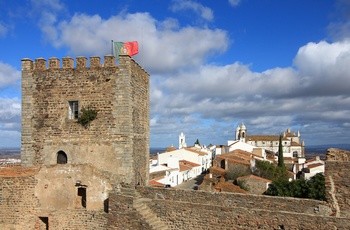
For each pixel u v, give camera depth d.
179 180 63.91
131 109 24.17
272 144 137.00
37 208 23.86
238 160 64.31
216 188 46.34
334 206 19.53
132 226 20.77
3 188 23.50
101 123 23.98
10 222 23.39
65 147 24.34
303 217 17.72
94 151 23.95
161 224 21.19
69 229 23.12
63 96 24.59
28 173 24.09
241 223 19.34
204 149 109.50
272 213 18.55
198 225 20.55
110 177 23.56
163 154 83.38
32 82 25.08
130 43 27.17
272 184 46.38
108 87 24.00
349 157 20.14
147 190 24.05
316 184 41.16
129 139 23.66
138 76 26.17
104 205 23.39
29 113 25.00
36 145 24.78
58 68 24.73
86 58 24.47
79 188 24.20
